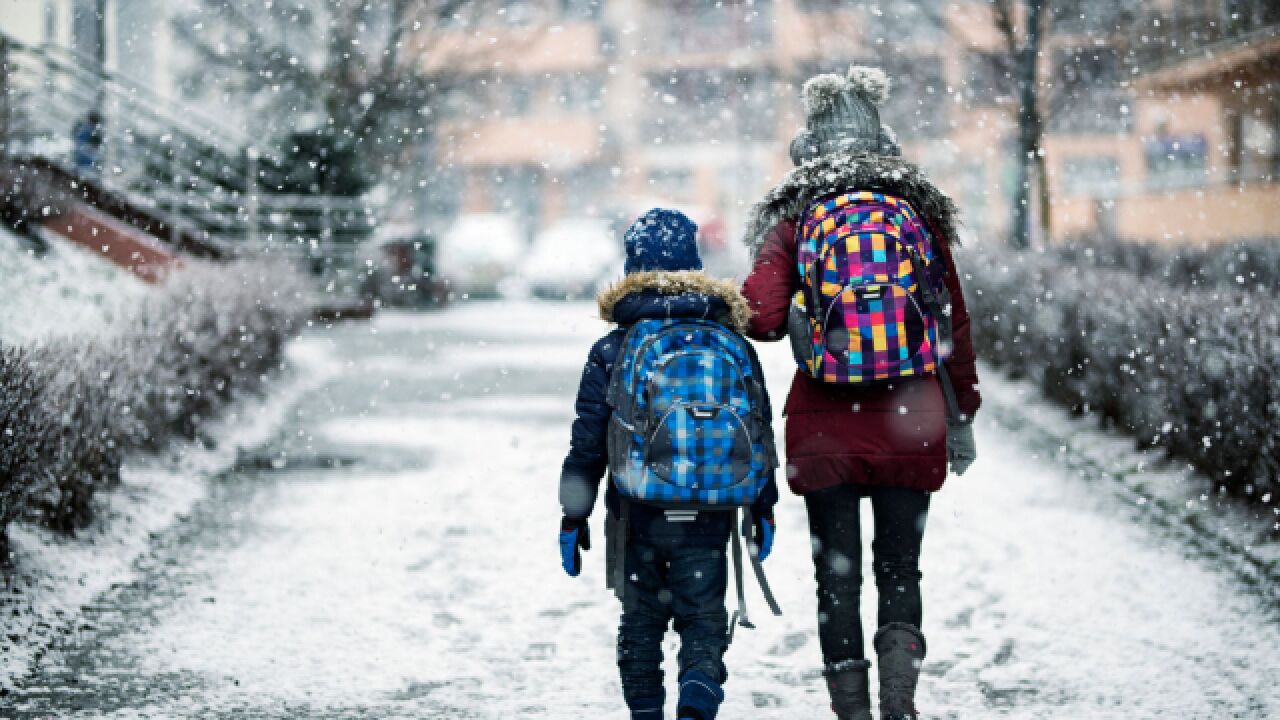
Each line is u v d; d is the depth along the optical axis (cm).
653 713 686
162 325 1616
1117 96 3506
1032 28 3064
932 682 831
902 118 3653
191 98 4612
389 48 4453
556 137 9400
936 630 938
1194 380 1303
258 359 2092
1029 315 2025
